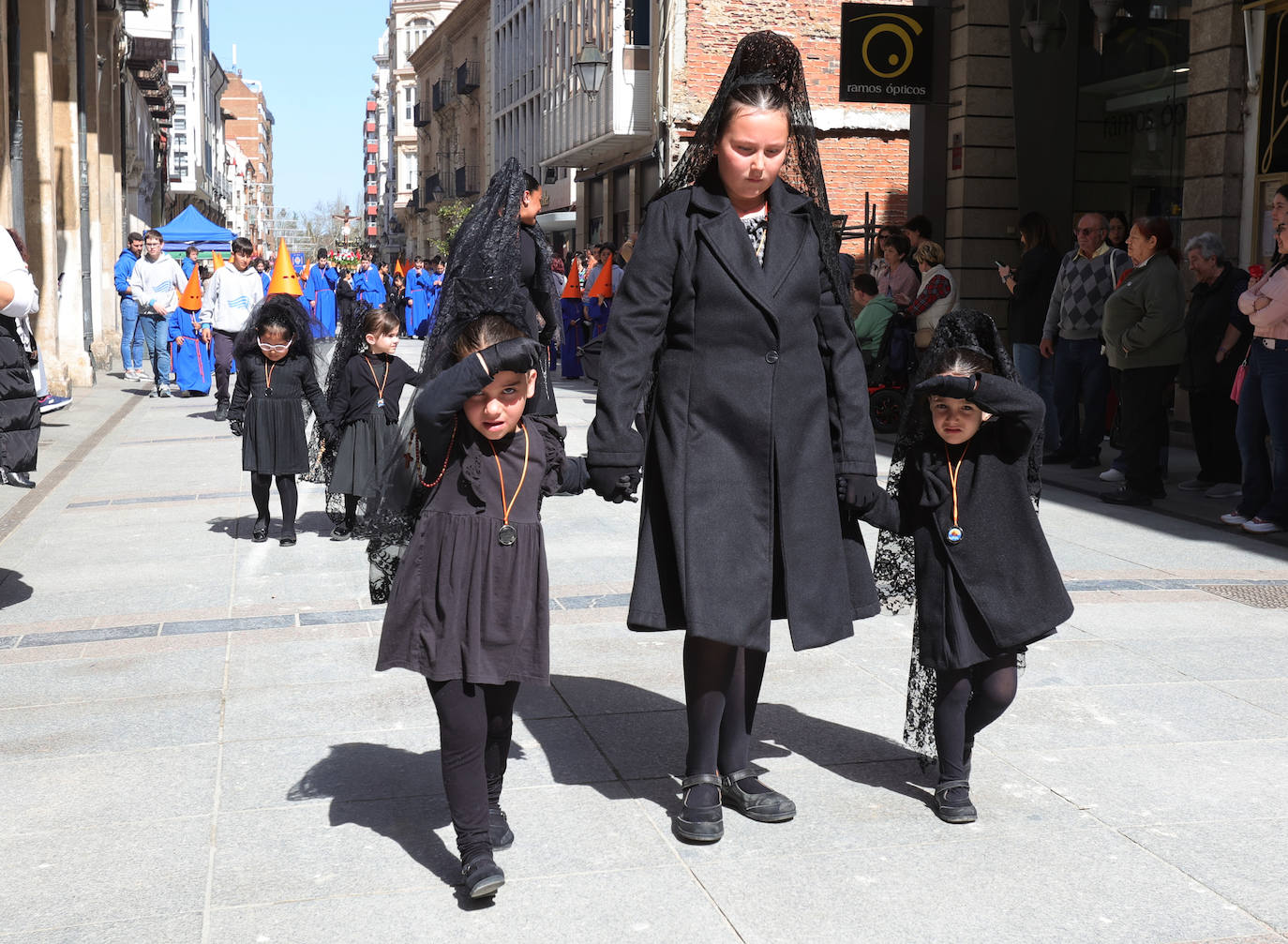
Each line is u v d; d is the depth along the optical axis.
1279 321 7.90
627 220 29.53
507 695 3.56
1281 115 11.12
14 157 14.55
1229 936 3.13
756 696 3.94
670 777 4.16
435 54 65.19
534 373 3.41
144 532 8.44
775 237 3.67
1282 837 3.70
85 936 3.13
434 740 4.48
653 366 3.76
